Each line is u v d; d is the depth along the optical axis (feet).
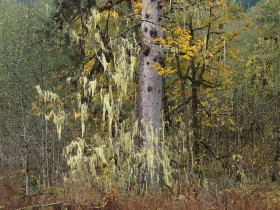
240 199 24.13
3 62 41.24
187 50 28.17
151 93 28.07
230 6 36.58
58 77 42.09
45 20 40.22
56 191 28.96
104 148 28.63
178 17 32.83
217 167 38.91
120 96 27.53
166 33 30.66
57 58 39.68
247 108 54.03
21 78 41.86
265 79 50.39
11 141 46.11
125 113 33.99
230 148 49.88
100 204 24.68
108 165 27.45
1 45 41.37
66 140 41.75
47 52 40.63
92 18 30.22
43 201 27.12
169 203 23.30
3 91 42.68
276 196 27.12
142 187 27.30
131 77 27.12
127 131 28.53
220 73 36.65
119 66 27.37
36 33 39.42
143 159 26.73
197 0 31.35
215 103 48.08
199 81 35.45
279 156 50.62
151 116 28.02
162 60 28.17
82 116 28.50
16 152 47.55
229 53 38.91
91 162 27.45
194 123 35.27
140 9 29.43
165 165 27.35
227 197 24.53
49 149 44.88
